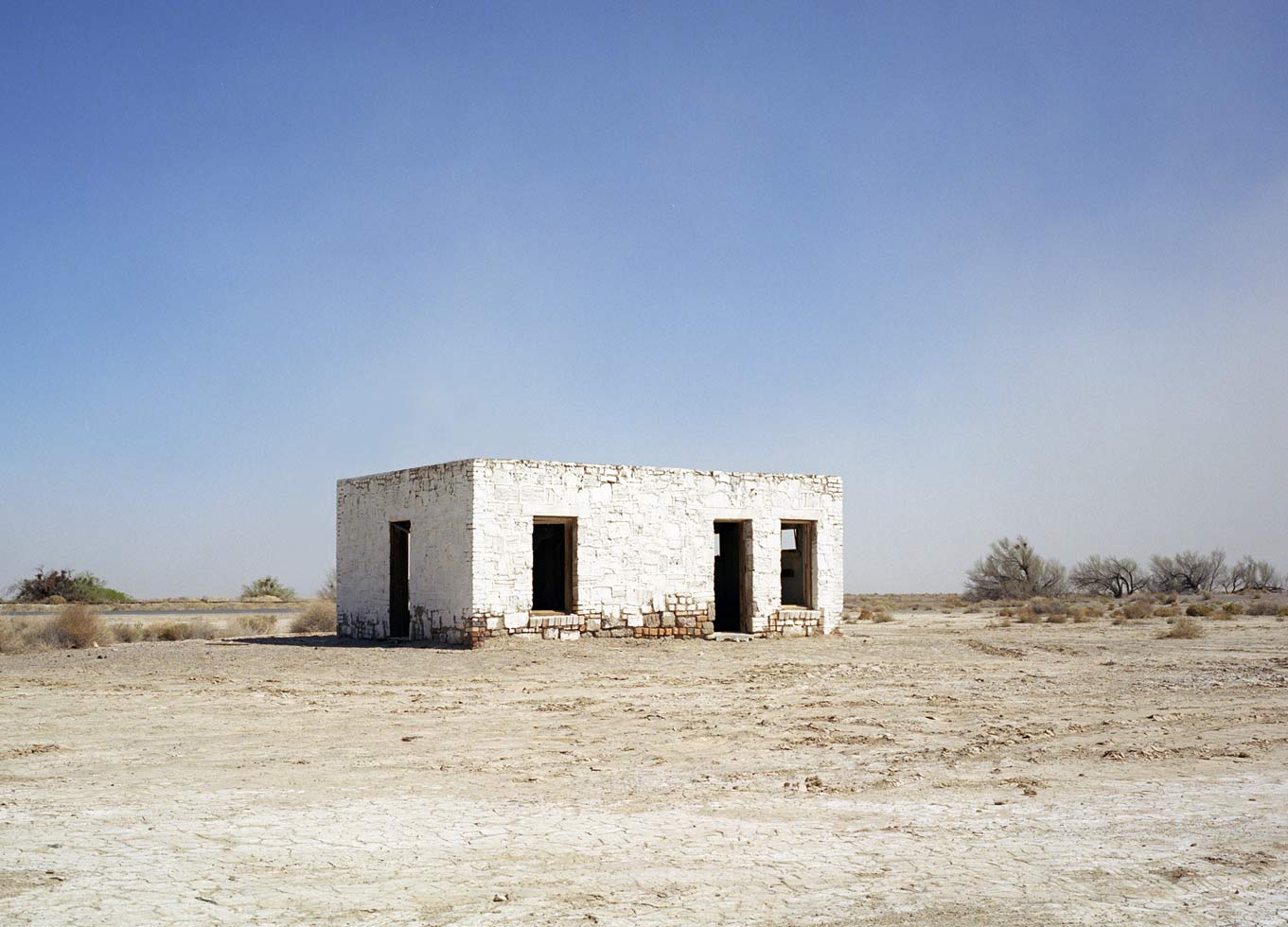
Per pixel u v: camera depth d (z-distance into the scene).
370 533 32.69
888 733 14.76
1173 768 12.16
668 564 31.23
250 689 20.25
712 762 12.57
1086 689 20.06
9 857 8.34
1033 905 7.18
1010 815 9.84
